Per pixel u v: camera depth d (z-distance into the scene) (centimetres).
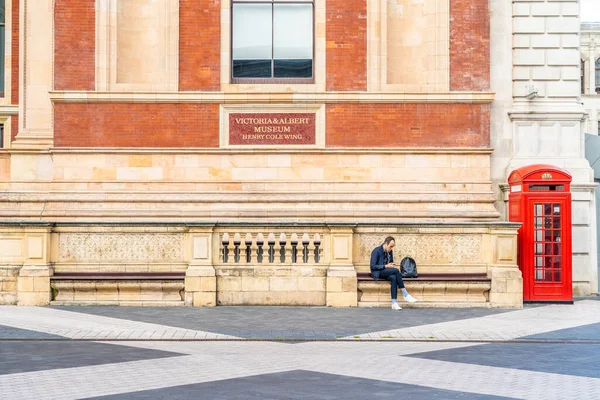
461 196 1938
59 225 1742
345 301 1711
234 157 1955
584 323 1507
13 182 1986
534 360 1138
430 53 1980
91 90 1953
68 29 1959
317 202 1933
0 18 2314
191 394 891
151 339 1312
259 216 1922
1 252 1728
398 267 1767
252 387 930
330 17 1973
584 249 1964
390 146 1956
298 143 1961
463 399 877
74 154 1947
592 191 1970
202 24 1977
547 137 1983
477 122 1964
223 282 1723
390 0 2025
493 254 1759
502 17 1992
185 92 1950
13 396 878
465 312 1656
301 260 1733
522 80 1986
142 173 1948
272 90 1975
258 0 2028
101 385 941
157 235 1755
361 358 1145
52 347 1231
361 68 1972
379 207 1933
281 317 1558
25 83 2066
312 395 888
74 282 1712
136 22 2020
